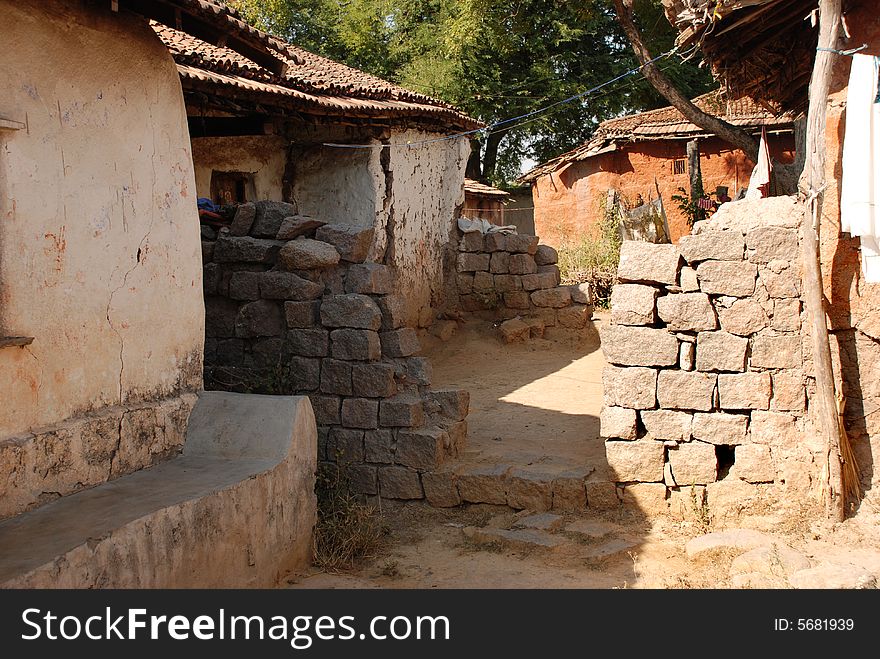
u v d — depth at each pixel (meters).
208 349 7.91
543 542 6.41
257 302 7.69
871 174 5.68
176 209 6.08
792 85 8.96
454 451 7.74
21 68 4.69
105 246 5.33
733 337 6.72
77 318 5.07
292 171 12.81
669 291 6.95
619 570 5.95
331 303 7.43
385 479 7.42
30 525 4.37
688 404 6.83
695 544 6.15
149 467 5.62
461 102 24.89
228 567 5.12
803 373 6.59
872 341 6.39
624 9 14.03
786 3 6.98
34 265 4.74
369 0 26.44
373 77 13.70
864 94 5.67
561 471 7.29
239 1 24.23
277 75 6.57
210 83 8.28
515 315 14.62
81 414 5.11
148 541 4.45
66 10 5.02
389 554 6.45
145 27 5.76
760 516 6.59
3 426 4.51
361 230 7.68
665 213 18.14
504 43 22.38
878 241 5.73
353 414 7.46
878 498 6.24
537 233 24.41
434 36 25.39
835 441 6.16
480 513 7.20
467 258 14.85
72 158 5.05
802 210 6.57
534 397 10.77
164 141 5.96
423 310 14.05
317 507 6.73
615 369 6.98
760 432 6.68
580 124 27.67
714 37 7.38
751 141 14.52
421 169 14.07
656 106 26.19
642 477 6.93
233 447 5.91
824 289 6.52
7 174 4.57
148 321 5.75
